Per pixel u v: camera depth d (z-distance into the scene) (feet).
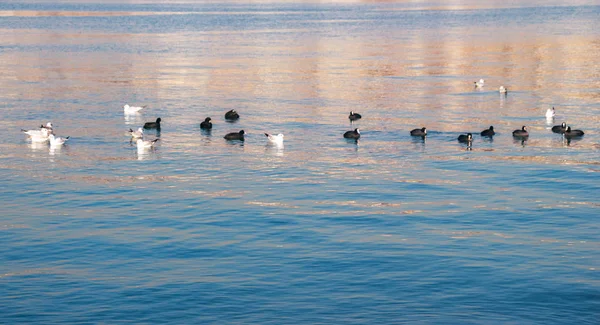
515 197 134.21
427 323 83.66
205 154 171.63
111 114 224.12
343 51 416.67
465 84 286.66
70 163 163.63
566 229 115.55
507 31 539.29
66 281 95.76
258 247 107.76
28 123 210.18
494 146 178.09
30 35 527.81
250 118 216.33
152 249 107.34
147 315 86.02
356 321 84.33
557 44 439.63
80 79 302.86
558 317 85.10
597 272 97.60
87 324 83.82
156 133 195.72
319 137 189.98
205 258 103.60
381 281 94.94
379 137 189.26
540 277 95.86
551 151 172.14
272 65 352.28
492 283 94.12
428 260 101.91
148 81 296.92
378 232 114.32
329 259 102.58
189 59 379.14
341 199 133.59
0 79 301.84
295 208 127.75
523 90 268.00
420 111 227.81
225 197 135.23
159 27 598.34
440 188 140.77
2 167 160.04
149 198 134.92
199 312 86.79
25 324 83.87
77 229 116.98
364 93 265.54
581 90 264.52
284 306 88.17
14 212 126.93
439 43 458.09
